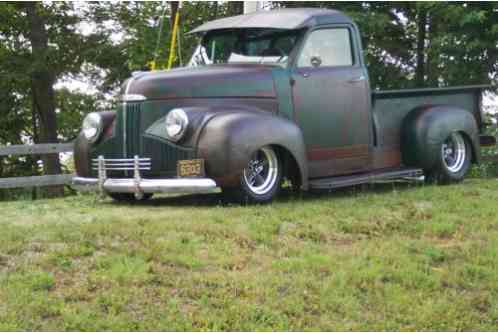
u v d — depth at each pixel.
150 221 7.55
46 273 5.93
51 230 7.09
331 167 9.66
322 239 7.35
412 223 8.04
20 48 23.11
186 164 8.44
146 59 21.47
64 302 5.52
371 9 19.80
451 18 17.52
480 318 5.98
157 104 8.75
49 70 21.83
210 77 8.90
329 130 9.59
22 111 25.27
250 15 9.92
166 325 5.31
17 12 22.95
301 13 9.62
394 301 5.99
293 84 9.27
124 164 8.84
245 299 5.76
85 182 9.12
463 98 11.28
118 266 6.12
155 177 8.70
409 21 20.94
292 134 8.80
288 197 9.70
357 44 9.93
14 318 5.23
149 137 8.67
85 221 7.82
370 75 20.61
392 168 10.39
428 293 6.26
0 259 6.26
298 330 5.43
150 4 22.98
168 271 6.15
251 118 8.54
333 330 5.48
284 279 6.11
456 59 18.38
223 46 9.78
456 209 8.72
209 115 8.55
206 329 5.31
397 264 6.72
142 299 5.64
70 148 13.27
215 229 7.20
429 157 10.35
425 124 10.34
